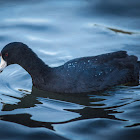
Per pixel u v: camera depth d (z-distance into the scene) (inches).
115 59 488.1
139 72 505.4
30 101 428.5
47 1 876.6
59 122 359.6
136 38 670.5
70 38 672.4
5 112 389.7
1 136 329.7
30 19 754.2
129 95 442.0
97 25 733.3
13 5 840.9
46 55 600.4
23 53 464.8
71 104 415.5
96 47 632.4
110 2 864.3
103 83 465.1
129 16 781.9
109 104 410.9
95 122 357.7
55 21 747.4
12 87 485.4
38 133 334.6
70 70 459.2
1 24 725.9
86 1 875.4
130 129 339.6
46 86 465.1
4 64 467.2
